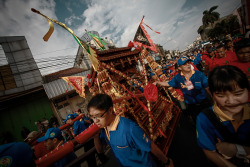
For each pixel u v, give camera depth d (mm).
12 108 8688
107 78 2082
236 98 724
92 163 1924
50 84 8688
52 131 1925
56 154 1154
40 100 9398
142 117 2215
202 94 2293
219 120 873
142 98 2680
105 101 1043
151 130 2082
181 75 2420
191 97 2422
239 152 768
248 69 2002
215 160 888
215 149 894
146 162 1104
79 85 3520
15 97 8344
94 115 1020
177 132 2990
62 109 9664
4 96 8195
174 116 3098
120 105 1904
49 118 9438
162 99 2951
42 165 1080
